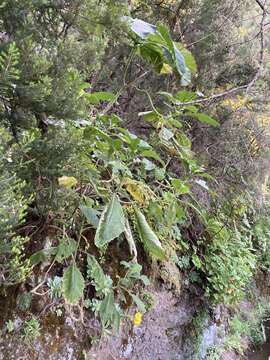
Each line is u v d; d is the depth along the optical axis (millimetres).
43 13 1228
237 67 3287
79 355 2186
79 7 1259
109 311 1886
